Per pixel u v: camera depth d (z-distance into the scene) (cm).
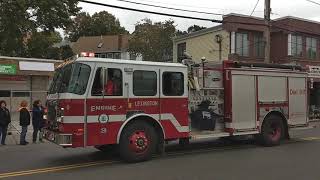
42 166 1159
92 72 1136
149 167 1119
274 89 1541
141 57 5256
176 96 1277
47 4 3095
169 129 1261
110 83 1160
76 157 1308
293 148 1466
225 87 1427
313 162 1182
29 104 2928
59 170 1095
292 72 1600
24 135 1698
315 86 3484
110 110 1157
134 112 1195
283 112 1562
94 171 1075
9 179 993
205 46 3919
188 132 1302
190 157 1277
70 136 1099
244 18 3641
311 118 3294
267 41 2586
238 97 1438
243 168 1097
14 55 4206
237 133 1430
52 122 1173
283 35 3784
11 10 2841
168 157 1279
